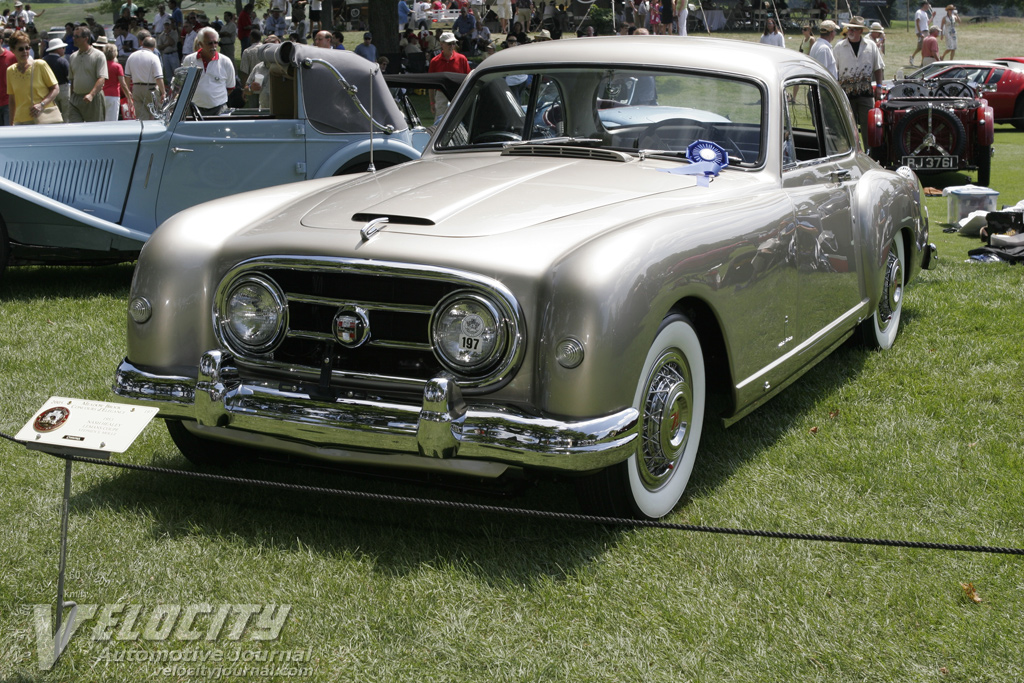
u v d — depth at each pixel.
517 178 3.85
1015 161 14.55
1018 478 3.85
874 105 12.93
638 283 3.06
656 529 3.40
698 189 3.84
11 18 27.14
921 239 5.93
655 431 3.33
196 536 3.34
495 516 3.51
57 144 6.94
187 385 3.42
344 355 3.29
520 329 3.03
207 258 3.48
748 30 26.27
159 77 12.28
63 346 5.50
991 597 2.99
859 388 4.93
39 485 3.73
